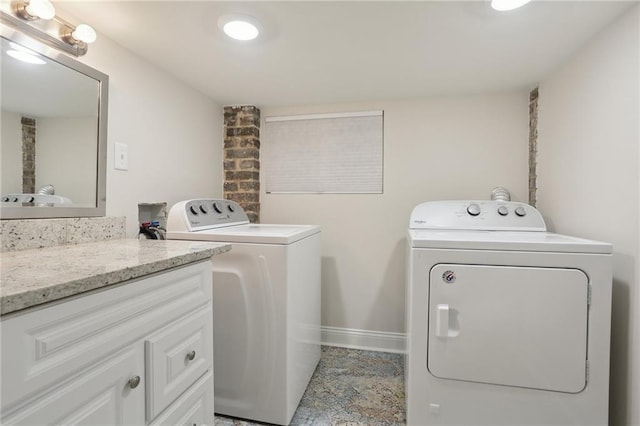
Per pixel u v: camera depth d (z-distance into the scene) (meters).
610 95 1.32
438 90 2.10
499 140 2.14
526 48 1.53
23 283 0.57
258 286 1.48
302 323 1.69
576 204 1.57
